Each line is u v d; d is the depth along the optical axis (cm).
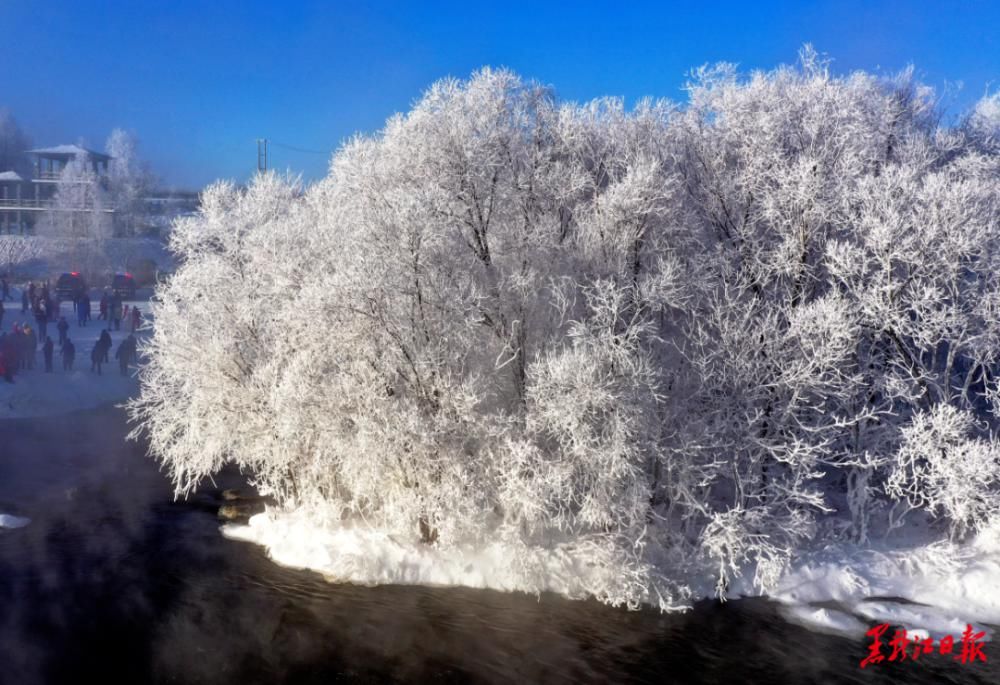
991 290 1708
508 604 1420
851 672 1225
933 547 1570
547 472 1401
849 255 1595
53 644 1183
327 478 1597
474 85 1672
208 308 1659
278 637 1259
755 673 1216
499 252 1583
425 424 1391
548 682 1166
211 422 1606
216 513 1847
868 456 1537
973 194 1661
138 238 6681
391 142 1712
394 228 1398
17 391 2767
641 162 1650
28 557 1523
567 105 1836
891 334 1639
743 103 2006
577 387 1324
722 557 1470
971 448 1477
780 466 1736
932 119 2409
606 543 1461
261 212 1727
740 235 1750
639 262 1586
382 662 1199
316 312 1373
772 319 1585
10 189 7131
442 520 1448
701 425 1560
